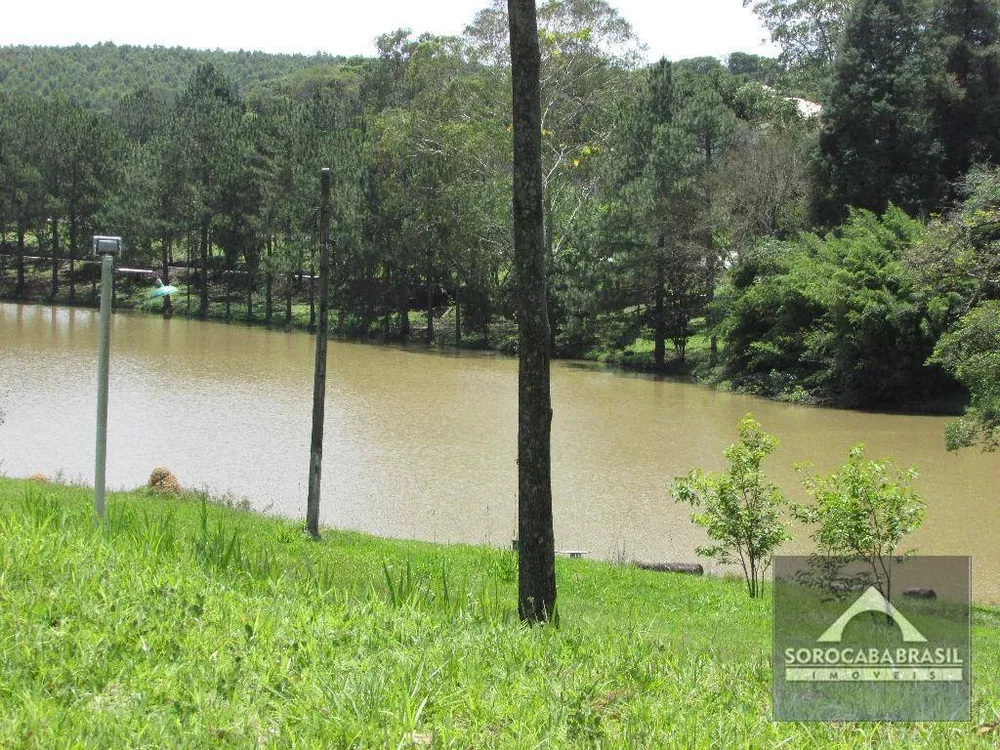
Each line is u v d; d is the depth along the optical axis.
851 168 52.47
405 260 68.31
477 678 5.23
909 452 33.28
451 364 57.81
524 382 8.53
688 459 31.36
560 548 21.28
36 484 17.41
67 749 3.95
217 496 23.31
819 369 47.19
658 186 55.97
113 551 7.15
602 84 57.72
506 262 64.00
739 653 8.12
